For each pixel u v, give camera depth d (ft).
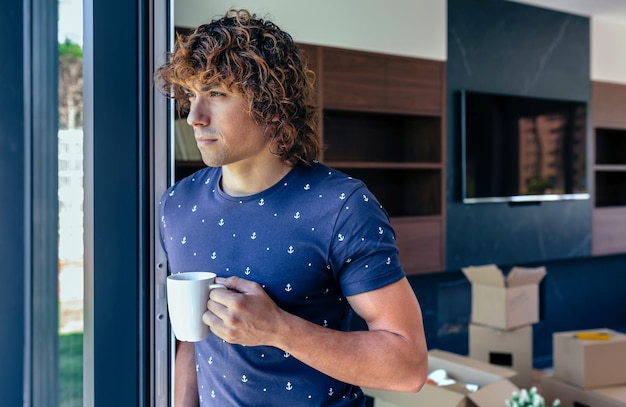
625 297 15.64
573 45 13.73
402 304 2.80
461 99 11.92
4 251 4.56
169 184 3.29
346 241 2.75
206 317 2.57
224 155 2.77
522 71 12.90
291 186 2.92
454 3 11.86
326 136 11.48
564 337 8.09
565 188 13.62
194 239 3.07
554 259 13.66
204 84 2.69
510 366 9.21
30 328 4.41
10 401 4.56
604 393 7.59
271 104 2.71
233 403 2.97
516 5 12.77
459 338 12.76
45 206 4.28
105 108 3.02
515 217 12.90
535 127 13.09
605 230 14.38
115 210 3.06
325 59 10.09
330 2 10.20
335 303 2.96
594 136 14.35
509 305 9.04
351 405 3.04
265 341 2.57
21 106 4.52
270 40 2.77
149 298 3.22
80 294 4.37
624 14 13.83
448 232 11.95
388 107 10.88
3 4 4.51
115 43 3.03
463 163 11.95
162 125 3.19
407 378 2.78
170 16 3.19
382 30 10.87
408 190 12.42
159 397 3.22
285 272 2.81
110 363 3.07
